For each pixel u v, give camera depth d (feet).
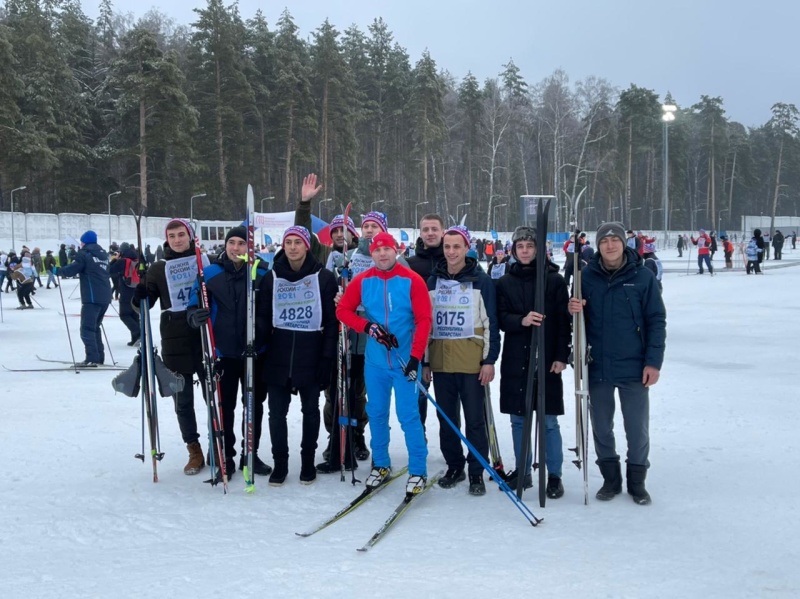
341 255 18.57
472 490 14.19
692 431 18.49
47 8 190.70
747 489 14.05
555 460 13.96
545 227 12.98
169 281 15.42
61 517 12.98
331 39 177.68
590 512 13.01
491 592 9.70
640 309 13.30
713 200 251.39
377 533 11.87
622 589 9.78
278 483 14.89
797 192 314.14
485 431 14.51
